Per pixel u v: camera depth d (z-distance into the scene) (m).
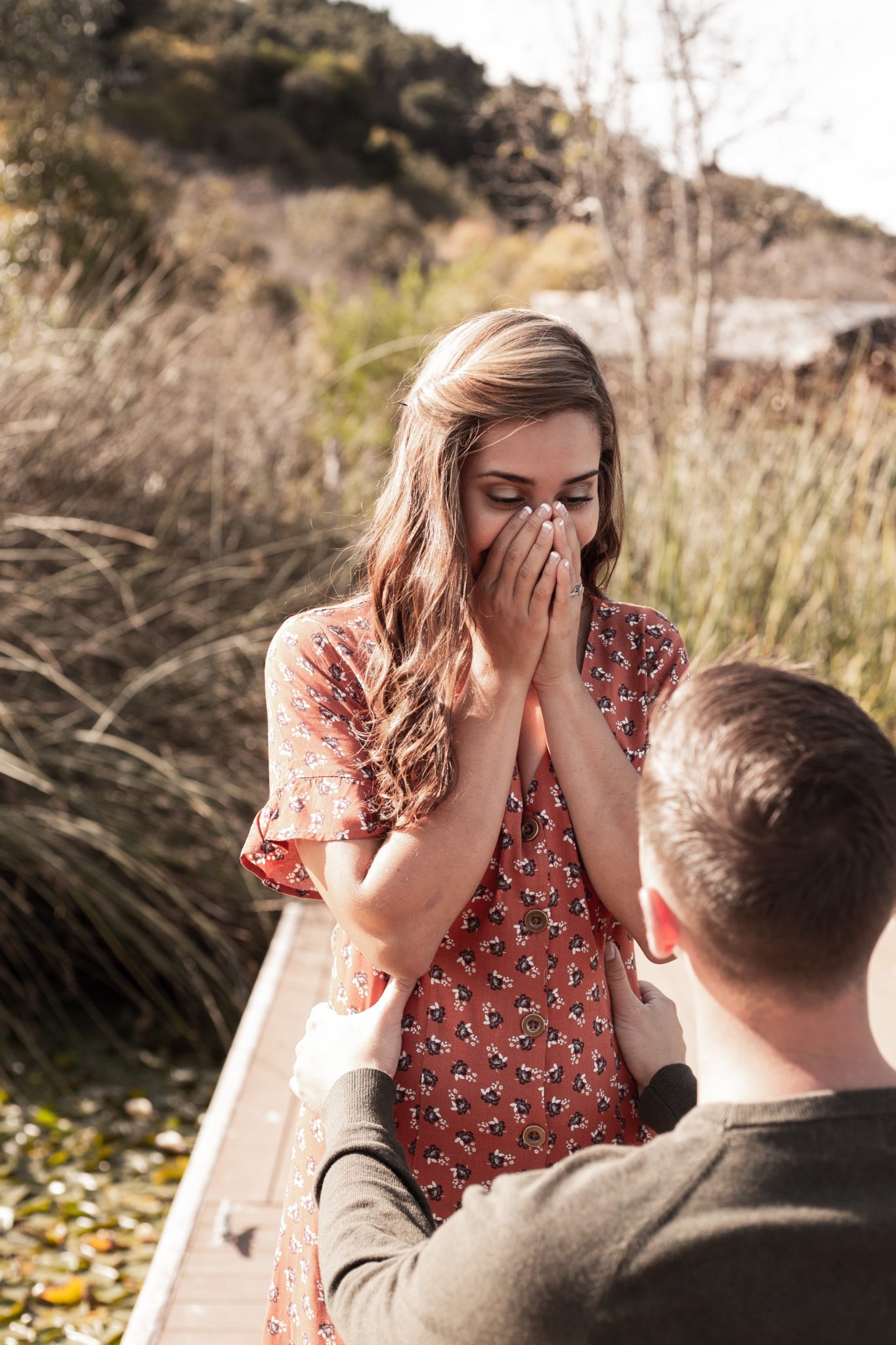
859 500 4.73
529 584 1.12
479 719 1.14
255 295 17.11
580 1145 1.19
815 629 4.33
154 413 5.78
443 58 40.34
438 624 1.15
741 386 5.88
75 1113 3.74
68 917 4.34
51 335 5.25
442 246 29.70
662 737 0.87
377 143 35.34
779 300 9.05
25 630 4.48
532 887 1.18
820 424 5.34
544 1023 1.17
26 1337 2.64
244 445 6.35
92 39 12.38
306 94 35.25
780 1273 0.73
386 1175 1.00
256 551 5.17
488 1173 1.17
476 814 1.12
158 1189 3.35
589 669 1.28
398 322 14.82
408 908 1.11
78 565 4.67
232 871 4.48
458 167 37.53
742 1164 0.76
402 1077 1.17
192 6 38.38
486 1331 0.76
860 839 0.77
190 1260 2.25
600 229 8.80
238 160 32.28
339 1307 0.91
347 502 6.31
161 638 4.89
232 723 4.82
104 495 5.34
